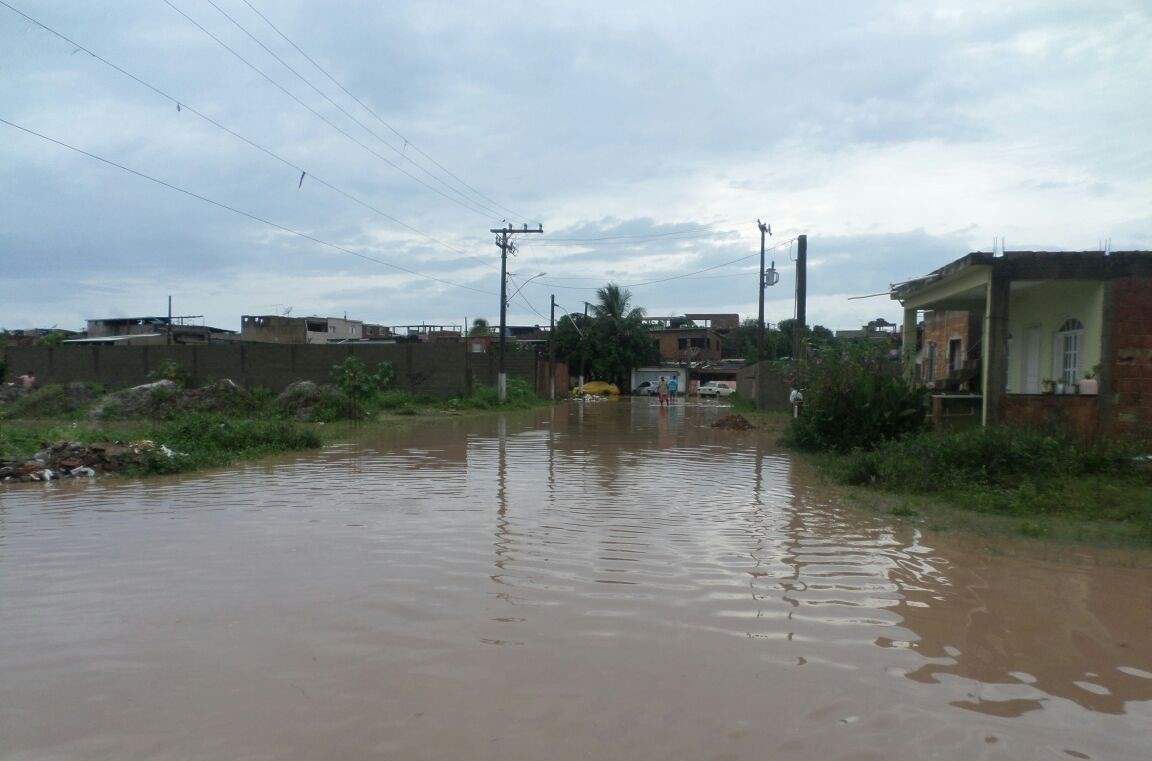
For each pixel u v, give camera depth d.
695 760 3.59
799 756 3.64
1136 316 13.23
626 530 8.62
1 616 5.59
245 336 52.94
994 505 9.95
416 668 4.65
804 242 31.52
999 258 13.88
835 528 8.83
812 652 4.98
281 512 9.62
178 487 11.84
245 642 5.07
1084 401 13.40
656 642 5.12
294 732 3.84
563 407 41.91
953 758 3.65
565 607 5.83
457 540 8.03
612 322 66.50
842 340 18.70
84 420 26.02
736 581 6.59
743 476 13.38
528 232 38.91
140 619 5.52
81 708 4.11
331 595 6.09
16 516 9.44
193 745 3.71
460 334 68.12
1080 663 4.86
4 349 39.41
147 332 56.78
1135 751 3.76
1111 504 9.71
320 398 27.47
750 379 42.25
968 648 5.09
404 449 17.72
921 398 16.58
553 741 3.76
